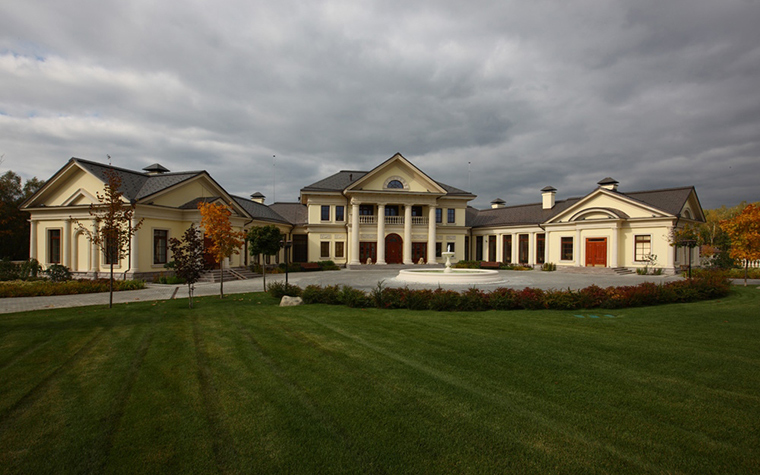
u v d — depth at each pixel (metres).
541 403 5.09
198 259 13.65
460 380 5.91
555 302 12.88
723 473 3.58
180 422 4.59
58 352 7.50
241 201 36.25
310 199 38.50
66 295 16.95
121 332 9.23
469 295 13.18
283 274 29.86
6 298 15.91
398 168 37.66
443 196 39.84
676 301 14.37
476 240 43.56
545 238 36.47
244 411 4.87
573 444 4.08
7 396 5.38
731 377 6.05
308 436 4.25
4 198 33.28
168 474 3.60
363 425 4.49
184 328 9.66
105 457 3.88
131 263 22.25
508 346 7.85
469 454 3.90
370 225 37.72
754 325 10.02
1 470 3.67
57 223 24.56
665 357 7.08
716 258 33.12
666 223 29.16
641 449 3.99
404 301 13.13
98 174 23.34
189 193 26.25
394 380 5.91
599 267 31.61
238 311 12.41
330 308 13.11
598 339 8.45
